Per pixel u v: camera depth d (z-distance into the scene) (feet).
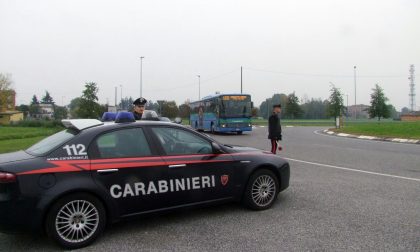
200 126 114.11
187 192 18.57
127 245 16.15
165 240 16.63
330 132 103.30
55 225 15.53
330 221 18.88
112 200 16.66
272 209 21.11
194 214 20.34
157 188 17.74
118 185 16.80
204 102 108.99
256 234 17.17
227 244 16.05
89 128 17.37
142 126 18.26
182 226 18.44
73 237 15.93
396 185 27.30
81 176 16.06
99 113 170.71
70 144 16.53
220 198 19.69
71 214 15.88
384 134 82.89
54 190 15.44
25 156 16.37
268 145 61.31
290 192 25.13
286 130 120.47
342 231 17.40
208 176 19.21
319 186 27.04
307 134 96.53
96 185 16.26
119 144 17.42
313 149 54.85
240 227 18.15
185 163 18.52
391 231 17.37
